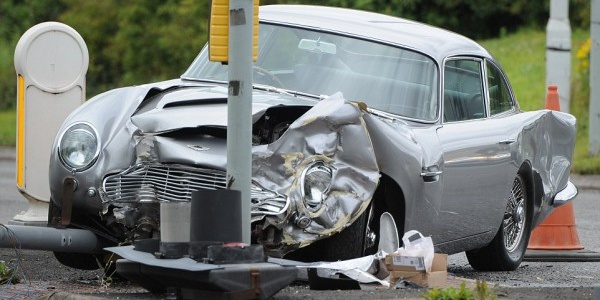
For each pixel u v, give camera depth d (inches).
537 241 859.4
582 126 1807.3
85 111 589.6
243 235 501.4
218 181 544.4
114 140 575.2
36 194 784.9
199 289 468.8
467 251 737.0
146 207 555.2
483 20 2402.8
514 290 549.6
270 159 542.3
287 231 537.3
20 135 783.7
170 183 551.8
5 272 604.1
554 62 1434.5
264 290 465.7
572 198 813.2
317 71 646.5
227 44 508.4
